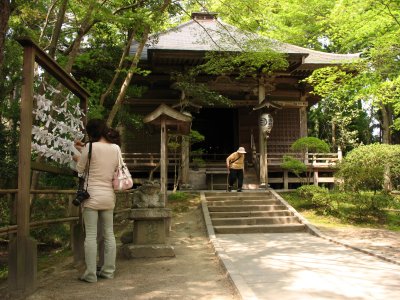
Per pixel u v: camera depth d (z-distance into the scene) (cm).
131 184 452
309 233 884
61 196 797
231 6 1029
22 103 382
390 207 1063
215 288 404
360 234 830
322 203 1073
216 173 1468
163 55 1392
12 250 371
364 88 1011
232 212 1024
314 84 1327
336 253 620
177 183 1383
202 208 1050
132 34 1005
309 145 1312
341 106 2288
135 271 484
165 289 398
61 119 657
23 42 380
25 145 379
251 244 721
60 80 484
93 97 1173
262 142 1393
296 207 1150
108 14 834
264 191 1239
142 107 1655
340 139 2267
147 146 1630
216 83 1536
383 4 875
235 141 1791
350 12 943
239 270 489
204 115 2156
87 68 1323
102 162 433
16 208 374
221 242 747
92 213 427
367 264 527
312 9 1210
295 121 1716
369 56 1001
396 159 1070
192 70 1383
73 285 410
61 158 484
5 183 676
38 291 382
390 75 1011
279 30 1480
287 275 461
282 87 1706
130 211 581
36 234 784
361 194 1077
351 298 363
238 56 1223
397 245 693
